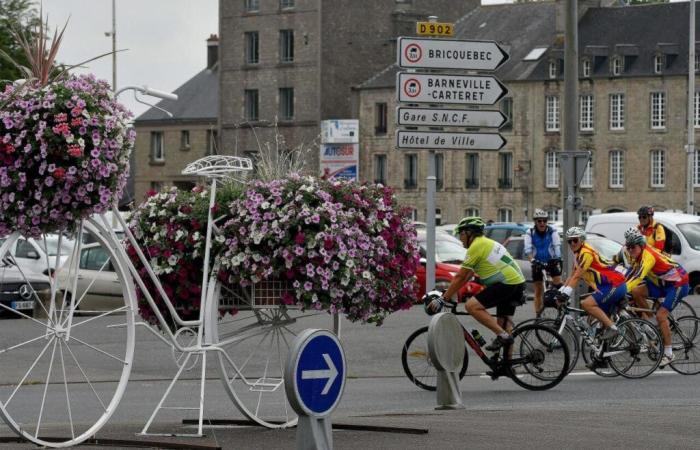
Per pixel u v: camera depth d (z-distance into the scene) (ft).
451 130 67.21
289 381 26.03
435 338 44.09
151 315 39.81
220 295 39.22
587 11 304.50
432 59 67.05
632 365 61.46
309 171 40.68
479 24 312.91
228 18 313.32
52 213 33.91
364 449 34.86
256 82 309.22
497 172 305.12
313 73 301.84
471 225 55.67
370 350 74.54
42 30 34.76
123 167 34.78
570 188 70.90
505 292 55.72
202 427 39.09
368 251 38.63
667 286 62.54
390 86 302.04
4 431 39.91
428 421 41.19
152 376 64.64
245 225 37.99
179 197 39.27
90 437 35.27
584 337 61.26
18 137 33.47
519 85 301.02
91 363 69.56
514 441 36.70
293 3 304.50
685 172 289.94
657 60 291.79
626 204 295.28
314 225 37.86
